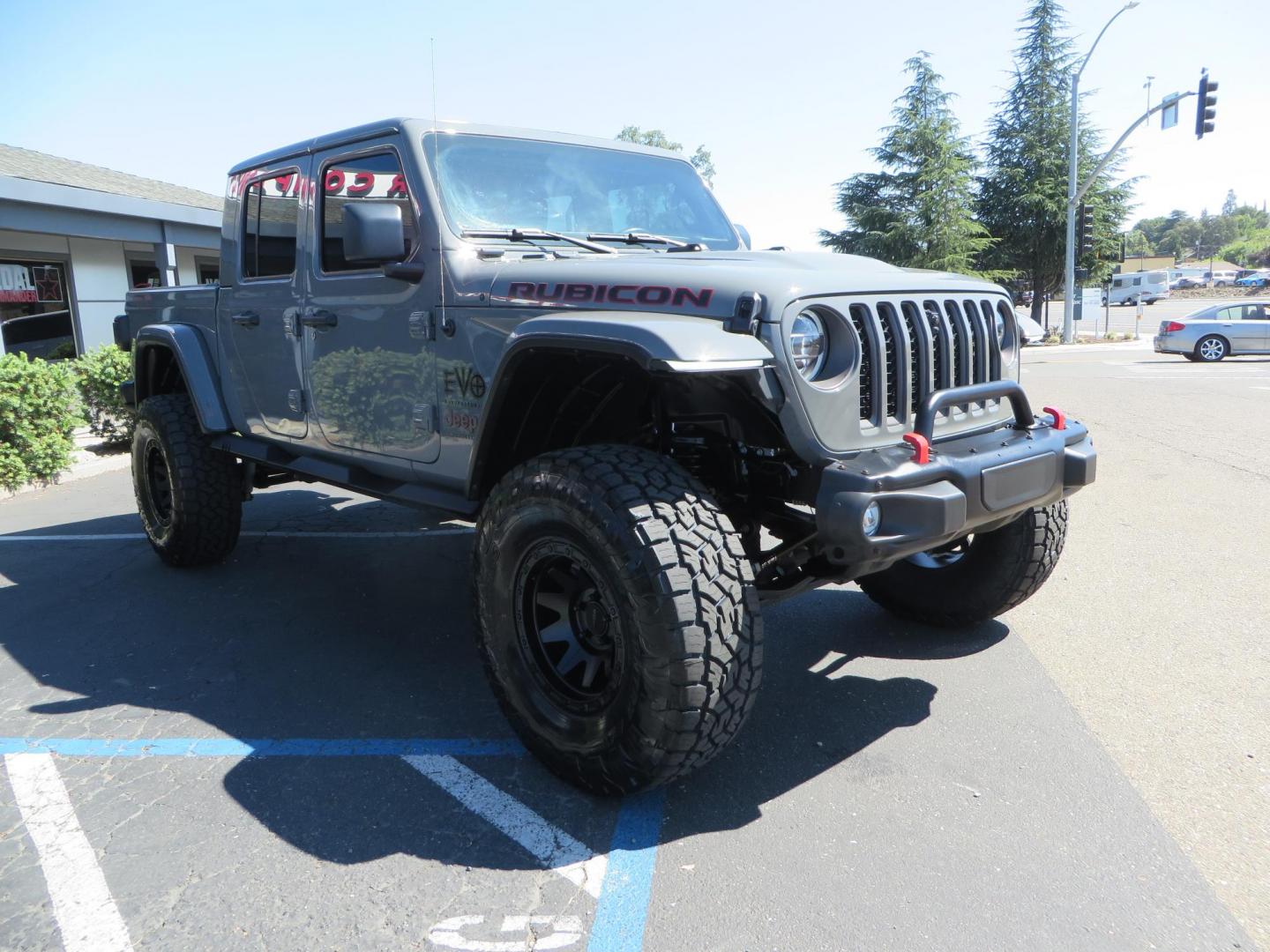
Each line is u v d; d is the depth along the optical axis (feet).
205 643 13.67
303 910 7.52
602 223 12.59
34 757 10.25
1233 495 21.97
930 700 11.32
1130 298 224.74
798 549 9.89
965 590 12.83
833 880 7.79
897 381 9.30
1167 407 39.63
